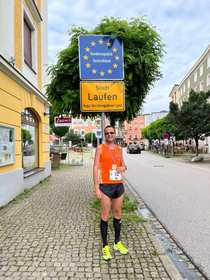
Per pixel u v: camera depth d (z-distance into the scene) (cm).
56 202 568
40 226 404
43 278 252
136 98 512
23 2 752
